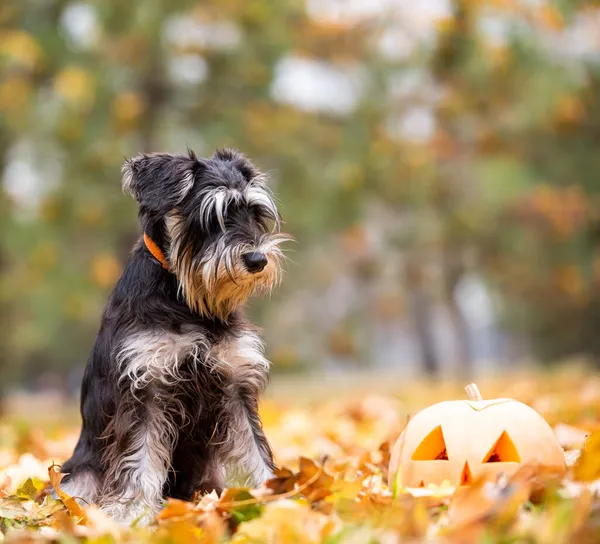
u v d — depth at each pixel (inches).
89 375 213.0
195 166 221.5
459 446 180.1
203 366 203.0
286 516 144.5
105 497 196.4
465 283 1316.4
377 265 1268.5
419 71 836.6
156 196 213.8
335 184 764.6
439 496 160.4
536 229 1037.2
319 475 171.9
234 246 208.7
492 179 935.0
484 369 1487.5
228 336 209.0
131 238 783.1
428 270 1237.1
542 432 183.2
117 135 708.0
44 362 1487.5
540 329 1446.9
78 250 761.6
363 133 815.1
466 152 990.4
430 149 924.6
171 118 764.6
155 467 198.8
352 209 783.7
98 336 212.5
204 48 749.9
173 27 726.5
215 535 144.1
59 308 702.5
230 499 165.3
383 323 1948.8
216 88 762.2
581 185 1023.6
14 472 235.1
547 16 773.3
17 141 669.9
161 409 201.0
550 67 826.8
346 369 2245.3
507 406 187.3
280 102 782.5
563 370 804.6
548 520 128.3
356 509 154.6
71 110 666.8
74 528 159.0
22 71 685.9
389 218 1101.1
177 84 770.8
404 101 885.2
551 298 1233.4
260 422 213.2
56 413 711.1
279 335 1526.8
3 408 717.9
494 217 1023.0
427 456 187.3
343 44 845.8
